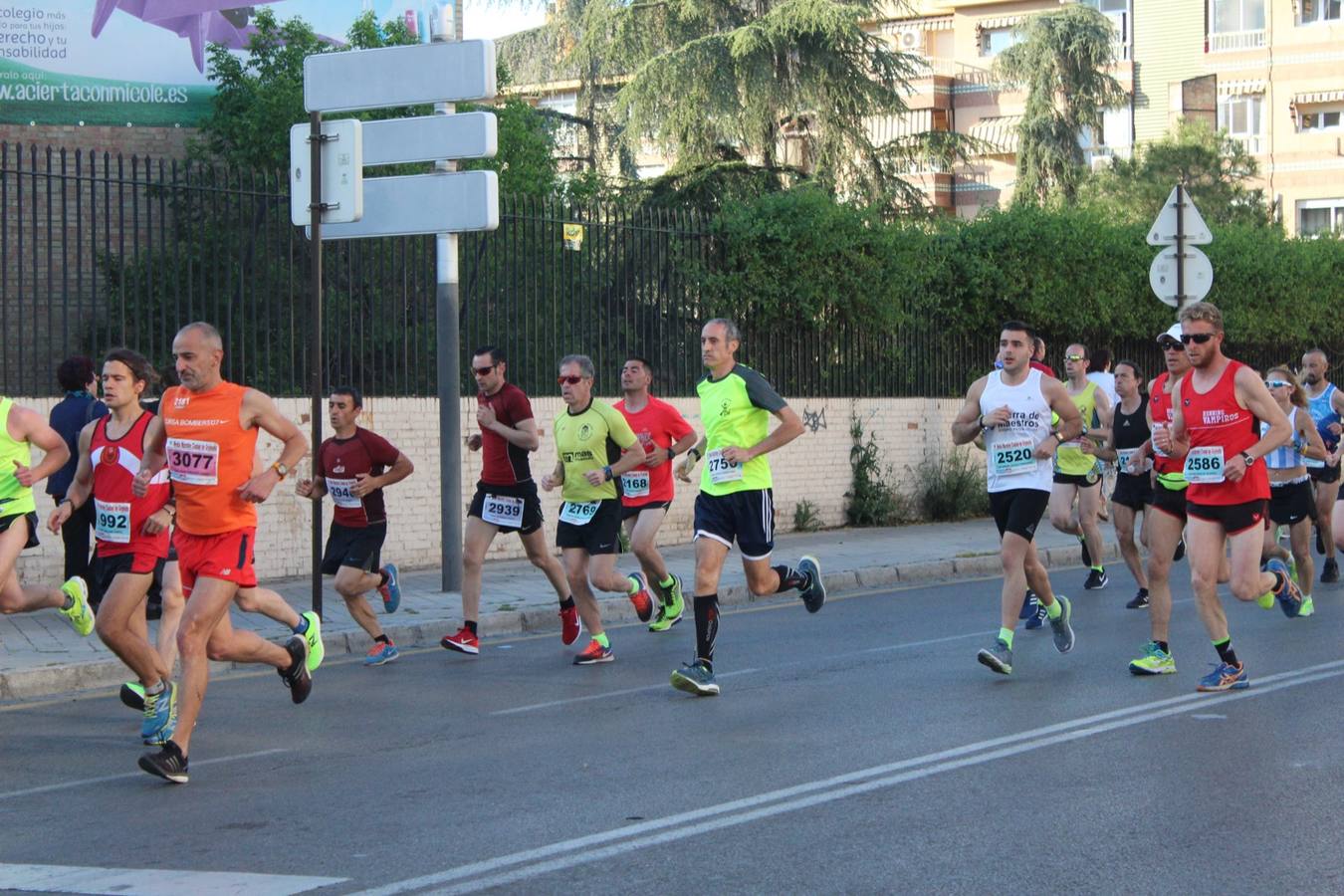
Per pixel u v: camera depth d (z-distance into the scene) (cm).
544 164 2373
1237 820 598
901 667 997
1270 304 2672
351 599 1052
